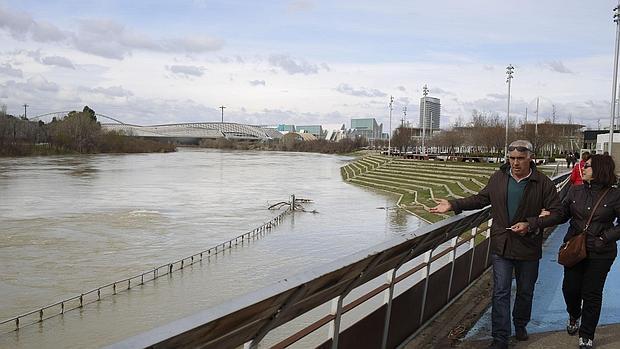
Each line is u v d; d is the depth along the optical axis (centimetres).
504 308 503
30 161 10419
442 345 521
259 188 6706
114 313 1939
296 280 282
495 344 504
